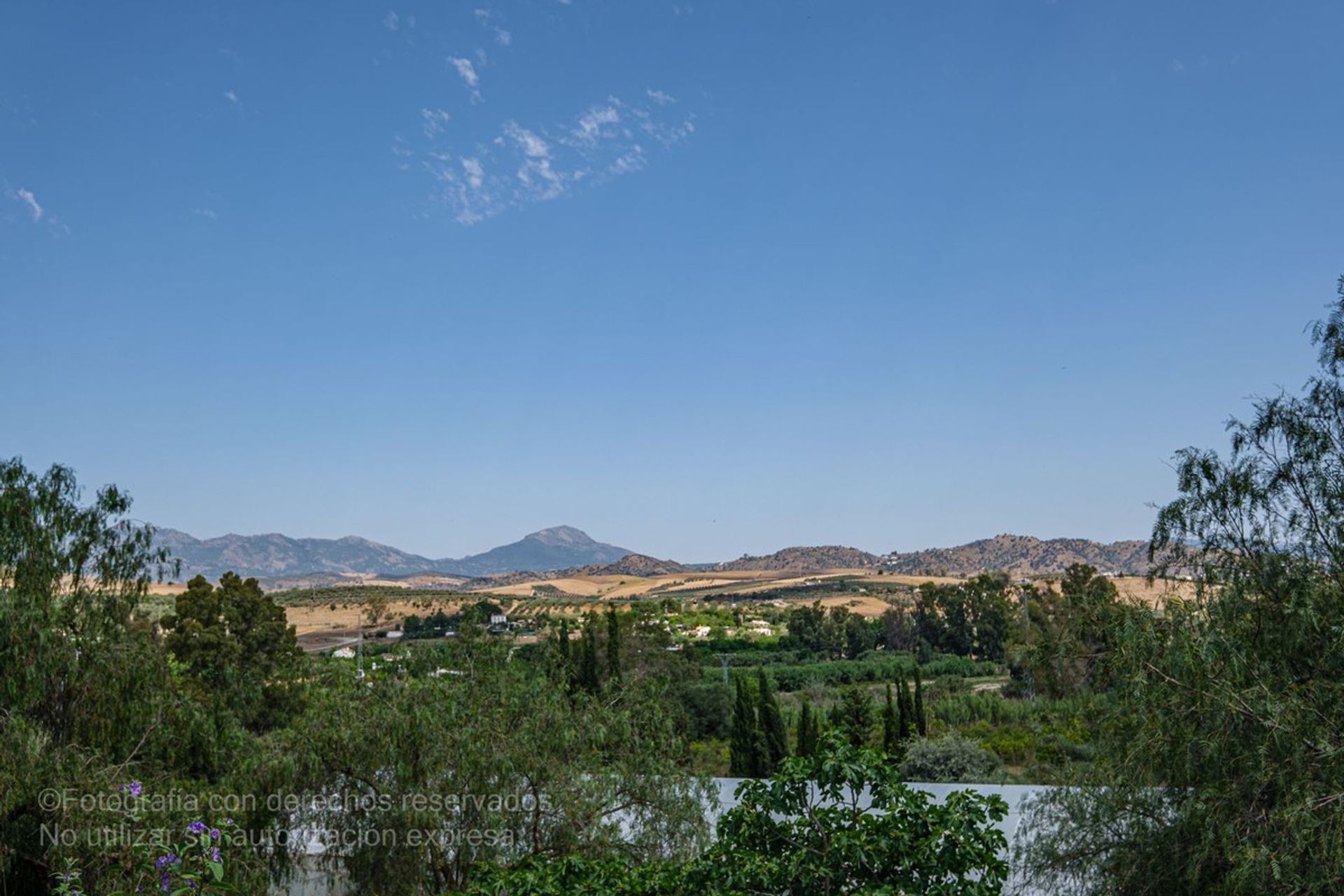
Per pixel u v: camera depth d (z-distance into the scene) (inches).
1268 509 488.4
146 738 529.0
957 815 288.0
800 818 306.2
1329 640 452.4
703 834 587.2
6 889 443.8
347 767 551.5
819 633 3412.9
